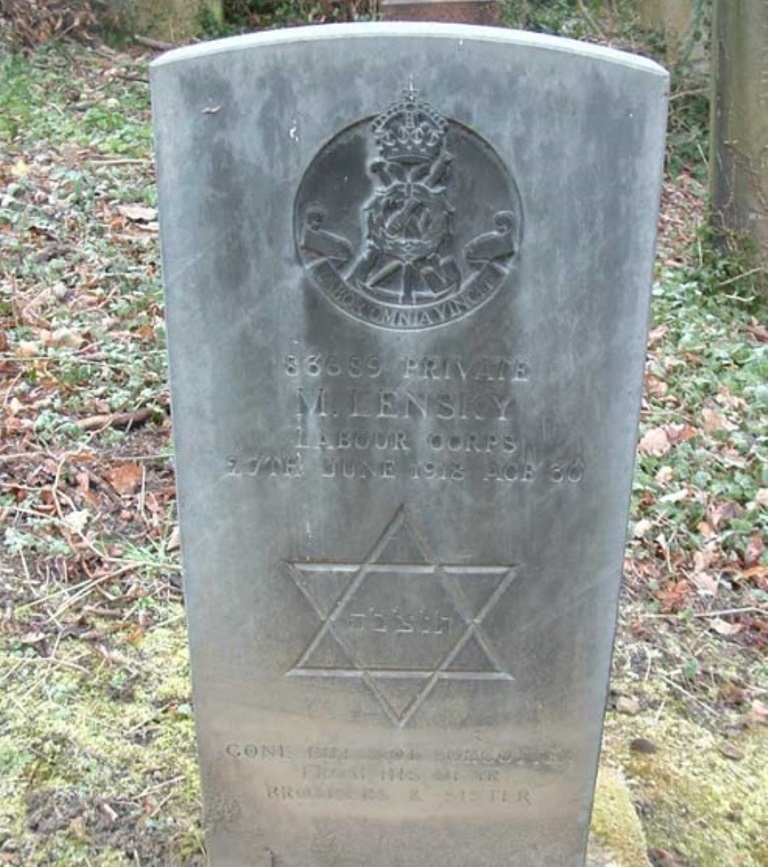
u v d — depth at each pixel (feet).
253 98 2.86
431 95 2.85
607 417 3.18
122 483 5.52
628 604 5.41
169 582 5.08
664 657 5.16
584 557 3.35
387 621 3.46
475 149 2.90
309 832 3.80
